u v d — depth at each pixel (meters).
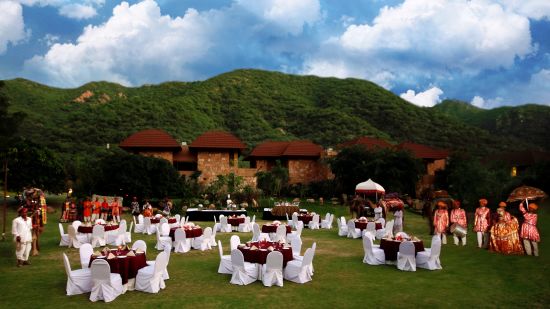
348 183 48.22
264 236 17.11
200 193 45.78
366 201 35.22
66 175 38.78
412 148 57.16
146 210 31.11
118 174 39.34
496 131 126.75
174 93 134.62
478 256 16.28
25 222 14.98
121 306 10.09
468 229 25.92
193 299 10.66
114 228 20.97
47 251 17.95
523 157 59.47
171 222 25.84
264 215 35.00
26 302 10.42
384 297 10.88
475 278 12.86
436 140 101.62
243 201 43.62
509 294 11.15
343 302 10.44
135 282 11.48
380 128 112.12
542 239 20.50
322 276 13.21
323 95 143.62
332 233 25.48
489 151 91.94
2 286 11.95
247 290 11.54
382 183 44.84
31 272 13.77
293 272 12.43
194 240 18.64
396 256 14.66
